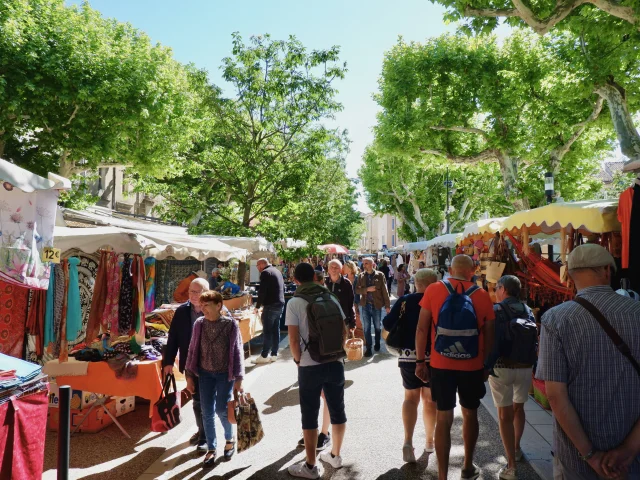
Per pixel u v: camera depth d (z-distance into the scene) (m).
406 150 20.83
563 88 14.30
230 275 14.18
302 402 4.44
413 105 20.97
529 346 4.40
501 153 19.89
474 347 3.99
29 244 3.99
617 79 11.82
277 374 8.59
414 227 40.78
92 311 6.47
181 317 5.34
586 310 2.40
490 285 8.61
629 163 4.57
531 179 20.14
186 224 18.69
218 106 16.92
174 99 15.77
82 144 13.63
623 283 4.45
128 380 5.57
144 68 14.55
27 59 12.23
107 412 5.70
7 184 3.85
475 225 9.86
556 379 2.38
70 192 15.01
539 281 7.40
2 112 12.48
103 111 13.85
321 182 20.06
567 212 5.47
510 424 4.32
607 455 2.27
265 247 14.05
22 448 3.24
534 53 18.59
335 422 4.58
